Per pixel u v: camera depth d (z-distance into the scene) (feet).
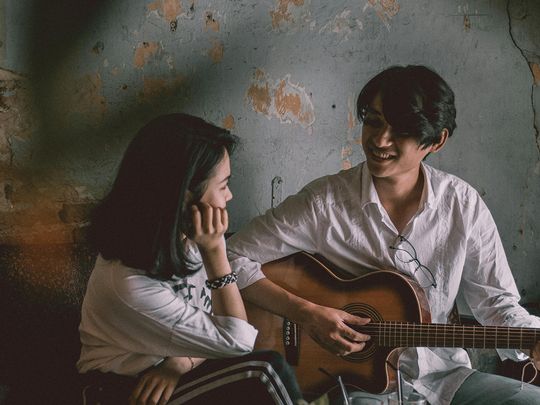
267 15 11.52
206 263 7.59
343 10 11.89
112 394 7.37
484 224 9.12
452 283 9.14
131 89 10.93
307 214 9.27
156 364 7.47
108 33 10.71
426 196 9.02
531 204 13.07
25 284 9.35
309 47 11.79
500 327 8.45
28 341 9.19
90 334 7.60
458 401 8.91
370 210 9.14
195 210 7.37
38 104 10.39
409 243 9.11
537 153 13.04
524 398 8.42
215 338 7.32
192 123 7.41
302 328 9.08
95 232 7.40
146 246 7.20
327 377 9.11
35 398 8.82
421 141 8.45
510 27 12.67
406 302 8.93
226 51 11.37
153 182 7.22
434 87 8.43
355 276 9.30
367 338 8.80
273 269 9.36
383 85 8.49
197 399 7.22
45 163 10.50
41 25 10.29
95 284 7.43
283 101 11.76
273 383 7.17
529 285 13.07
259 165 11.74
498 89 12.74
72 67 10.55
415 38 12.28
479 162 12.78
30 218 10.41
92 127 10.76
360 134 12.22
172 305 7.30
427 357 9.12
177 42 11.10
